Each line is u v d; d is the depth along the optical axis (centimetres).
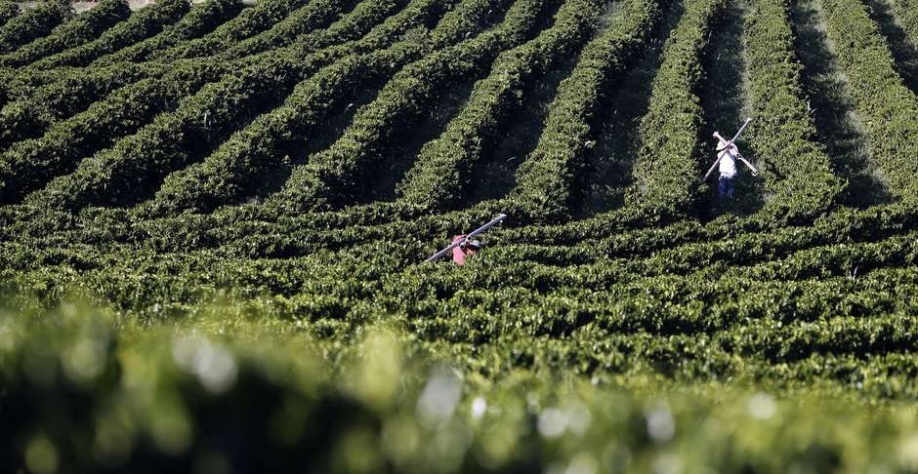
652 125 8694
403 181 8050
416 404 2234
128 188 7788
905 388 4556
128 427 2002
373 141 8188
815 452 2148
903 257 6962
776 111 8681
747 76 9681
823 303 6109
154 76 9062
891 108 8675
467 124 8412
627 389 4100
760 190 8081
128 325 4491
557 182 7750
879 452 2212
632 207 7556
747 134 8744
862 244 6988
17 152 7812
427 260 6819
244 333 4884
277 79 9025
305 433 2083
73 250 6831
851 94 9350
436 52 9412
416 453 2009
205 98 8606
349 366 3994
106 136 8281
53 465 2030
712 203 7925
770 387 4703
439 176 7775
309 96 8706
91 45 9775
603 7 10738
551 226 7456
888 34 10600
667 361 5194
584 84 8956
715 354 5159
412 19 10350
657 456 2092
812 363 5053
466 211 7469
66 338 2322
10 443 2148
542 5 10544
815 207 7419
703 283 6384
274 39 9938
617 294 6259
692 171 7856
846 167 8394
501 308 5975
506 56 9406
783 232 7188
